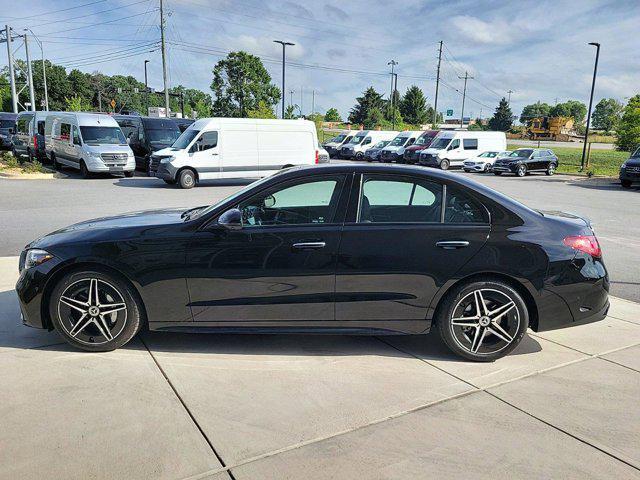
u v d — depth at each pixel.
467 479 2.60
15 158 22.27
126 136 22.89
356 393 3.46
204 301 3.94
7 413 3.11
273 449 2.82
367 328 4.01
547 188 21.05
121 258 3.86
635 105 36.34
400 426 3.07
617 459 2.79
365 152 39.84
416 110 99.88
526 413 3.24
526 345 4.39
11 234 8.83
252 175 18.44
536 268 3.89
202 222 3.94
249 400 3.34
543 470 2.68
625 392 3.54
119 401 3.28
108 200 13.77
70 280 3.90
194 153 17.36
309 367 3.85
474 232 3.91
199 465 2.67
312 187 4.00
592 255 4.02
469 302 3.97
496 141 33.69
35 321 3.99
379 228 3.92
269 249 3.88
